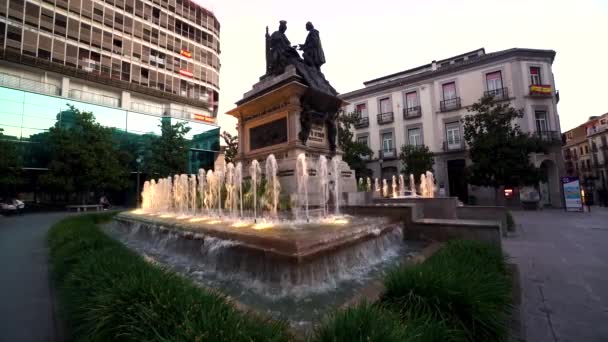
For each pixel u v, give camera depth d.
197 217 6.75
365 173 22.84
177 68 36.16
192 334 1.73
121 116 29.45
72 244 5.36
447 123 26.86
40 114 24.58
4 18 23.77
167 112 34.59
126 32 31.52
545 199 23.19
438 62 30.53
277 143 8.13
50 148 23.36
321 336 1.75
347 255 3.78
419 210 6.20
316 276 3.15
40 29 25.52
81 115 23.11
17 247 7.77
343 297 2.83
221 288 3.13
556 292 3.89
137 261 3.42
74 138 22.05
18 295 4.07
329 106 8.80
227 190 8.25
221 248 3.92
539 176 19.22
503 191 23.58
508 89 24.11
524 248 6.96
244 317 1.97
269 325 1.91
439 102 27.12
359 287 3.14
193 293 2.34
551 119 23.44
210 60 40.28
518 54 23.95
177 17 36.47
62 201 26.62
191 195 10.60
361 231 4.17
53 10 26.28
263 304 2.67
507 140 19.62
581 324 2.96
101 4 29.58
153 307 2.10
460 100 26.05
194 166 34.62
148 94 33.25
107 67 29.78
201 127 35.59
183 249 4.87
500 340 2.30
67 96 26.91
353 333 1.69
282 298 2.81
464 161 26.00
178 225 5.18
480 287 2.60
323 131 8.73
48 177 20.95
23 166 23.45
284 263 3.04
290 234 3.49
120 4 31.14
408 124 28.64
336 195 7.70
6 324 3.14
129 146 29.45
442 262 3.15
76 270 3.49
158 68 34.28
